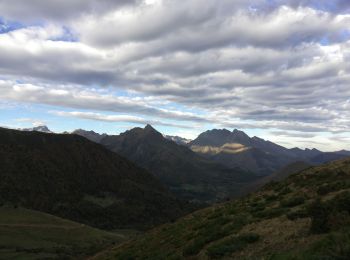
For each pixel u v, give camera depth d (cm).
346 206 1686
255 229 2120
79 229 19238
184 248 2341
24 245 15638
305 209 2183
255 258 1566
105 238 18525
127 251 3638
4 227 17825
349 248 1174
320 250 1266
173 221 4694
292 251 1448
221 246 1869
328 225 1631
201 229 2848
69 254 13562
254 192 4309
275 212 2402
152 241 3581
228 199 4975
